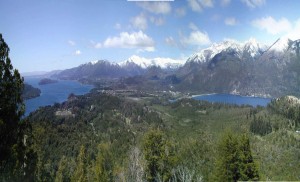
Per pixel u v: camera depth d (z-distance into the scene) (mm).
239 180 49938
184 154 92312
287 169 125875
